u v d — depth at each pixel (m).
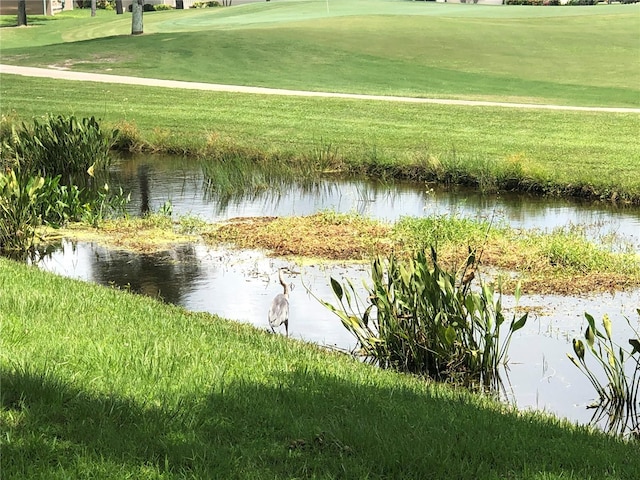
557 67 43.97
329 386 7.08
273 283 12.84
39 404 5.91
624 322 11.30
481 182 20.20
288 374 7.31
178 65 41.94
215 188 20.02
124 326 8.45
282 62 43.34
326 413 6.38
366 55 45.53
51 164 21.11
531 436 6.42
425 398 7.23
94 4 71.75
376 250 14.55
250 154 23.17
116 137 22.31
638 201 18.94
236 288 12.55
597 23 57.19
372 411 6.57
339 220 16.61
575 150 23.25
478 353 9.44
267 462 5.43
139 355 7.28
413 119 28.19
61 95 32.50
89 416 5.86
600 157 22.38
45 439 5.43
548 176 19.97
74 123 22.34
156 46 47.09
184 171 22.09
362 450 5.69
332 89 35.94
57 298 9.32
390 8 70.56
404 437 5.94
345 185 20.75
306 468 5.37
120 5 73.00
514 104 32.09
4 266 11.10
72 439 5.47
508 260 13.88
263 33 51.00
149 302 10.30
